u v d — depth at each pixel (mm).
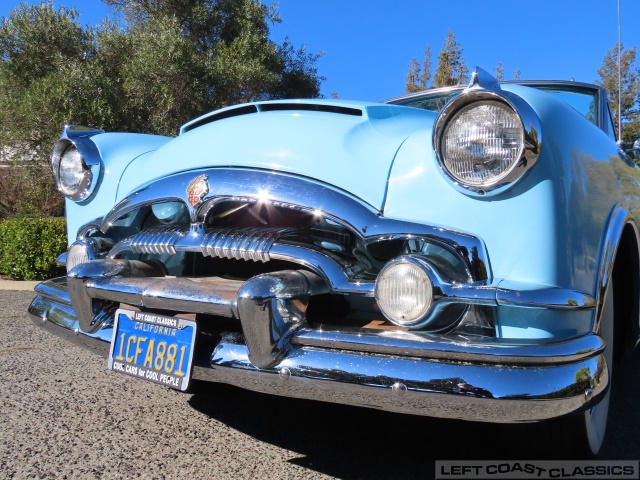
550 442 1899
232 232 1952
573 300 1553
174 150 2285
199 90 8914
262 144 2045
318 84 11695
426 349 1506
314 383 1623
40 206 10086
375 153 1896
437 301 1550
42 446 2158
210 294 1811
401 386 1507
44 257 6609
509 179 1583
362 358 1582
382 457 2105
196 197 2033
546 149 1630
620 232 2125
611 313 2168
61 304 2408
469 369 1465
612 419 2463
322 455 2121
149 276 2262
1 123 9000
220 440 2252
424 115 2424
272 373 1688
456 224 1674
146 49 8633
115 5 10664
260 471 1984
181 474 1953
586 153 1915
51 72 9086
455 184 1665
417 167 1793
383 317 1837
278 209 2045
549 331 1562
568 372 1478
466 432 2338
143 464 2025
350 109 2150
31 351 3539
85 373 3098
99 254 2439
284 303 1684
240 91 9656
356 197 1819
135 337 2025
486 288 1516
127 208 2283
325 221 1961
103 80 8781
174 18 9148
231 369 1773
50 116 8438
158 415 2510
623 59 20531
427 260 1581
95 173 2602
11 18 9375
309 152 1952
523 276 1604
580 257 1734
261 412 2568
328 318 1840
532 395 1415
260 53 9977
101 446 2174
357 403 1611
